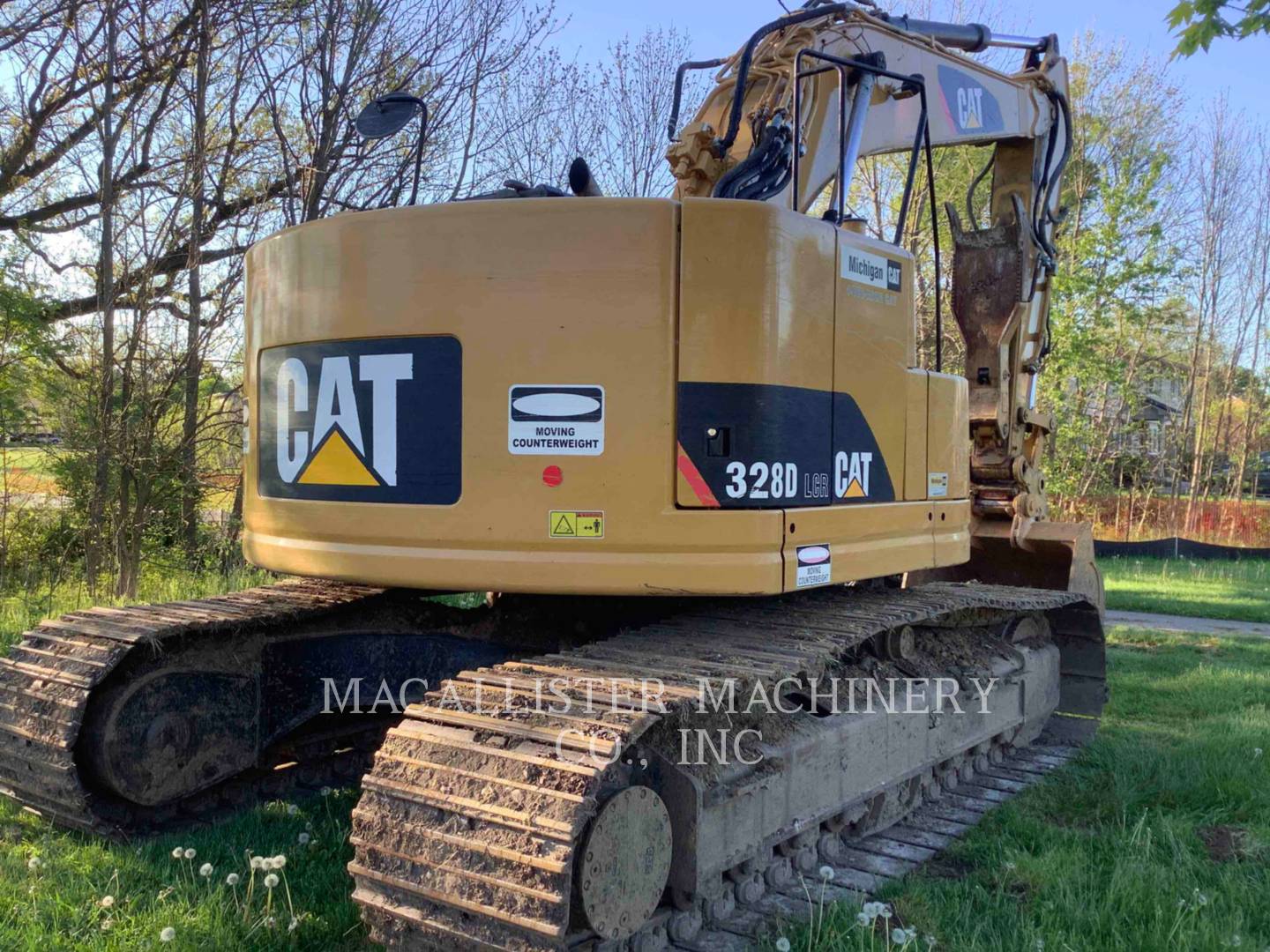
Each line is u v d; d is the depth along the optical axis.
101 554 11.00
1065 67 7.02
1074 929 3.56
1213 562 19.41
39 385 11.23
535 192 4.08
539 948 2.61
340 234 3.76
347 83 12.12
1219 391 31.31
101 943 3.29
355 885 3.78
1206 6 5.73
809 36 5.04
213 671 4.38
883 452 4.19
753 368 3.51
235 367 11.95
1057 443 23.88
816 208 7.69
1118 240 22.38
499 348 3.51
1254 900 3.86
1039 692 6.11
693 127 4.62
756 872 3.82
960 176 20.92
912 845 4.50
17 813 4.53
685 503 3.45
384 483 3.66
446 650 4.77
